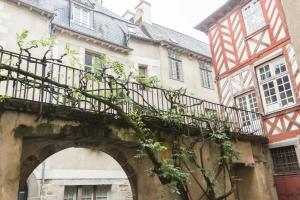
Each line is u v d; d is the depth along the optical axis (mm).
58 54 10445
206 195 6059
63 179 9586
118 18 14367
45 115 4719
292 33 8289
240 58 10266
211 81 15930
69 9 11992
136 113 5473
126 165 6418
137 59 13086
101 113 5180
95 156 10602
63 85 4816
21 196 8914
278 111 8688
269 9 9516
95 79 5418
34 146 5145
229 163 7285
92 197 10328
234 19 10781
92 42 11727
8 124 4387
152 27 16016
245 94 9914
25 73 4551
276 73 9047
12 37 9258
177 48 14602
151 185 5898
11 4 9570
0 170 4145
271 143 8703
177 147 6102
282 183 8320
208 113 7035
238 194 8281
